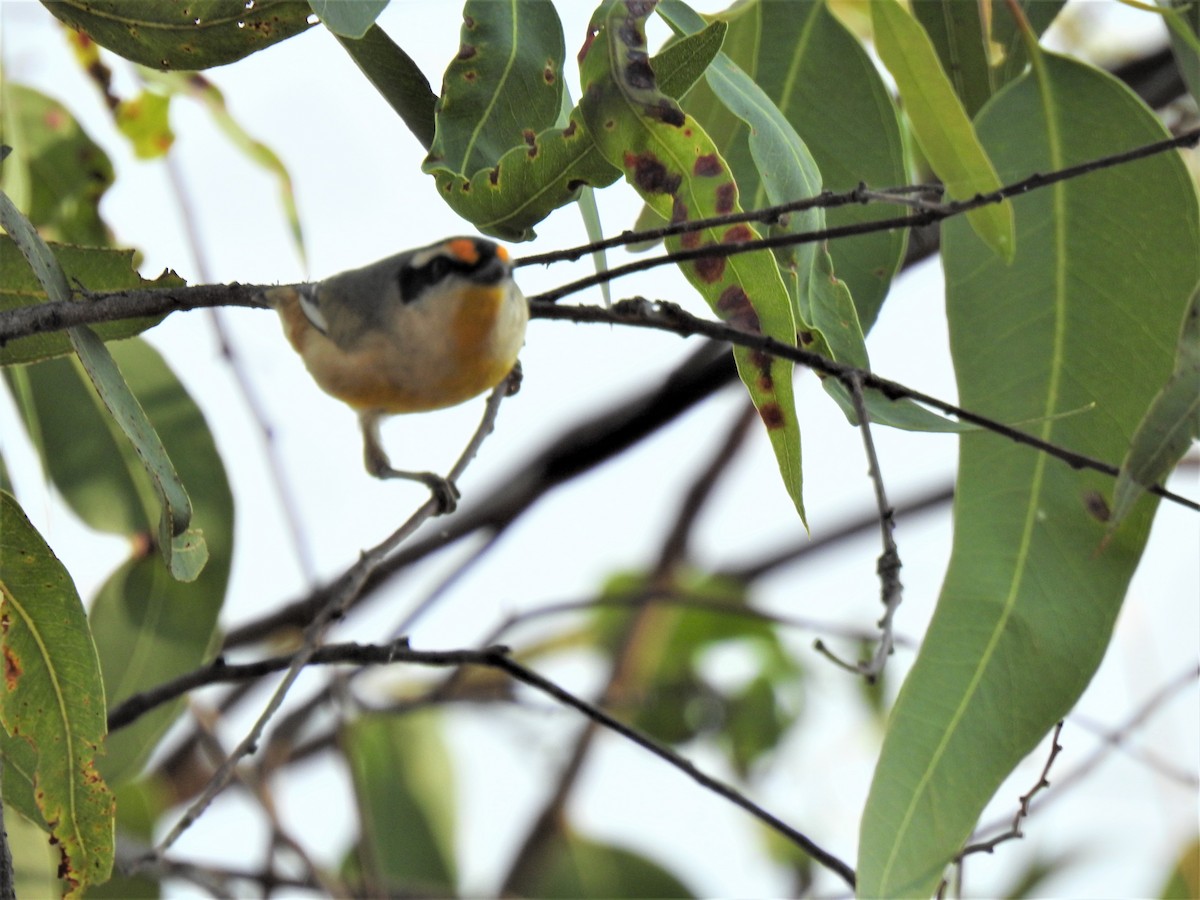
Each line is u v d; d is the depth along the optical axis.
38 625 7.89
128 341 11.12
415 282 9.52
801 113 10.05
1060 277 9.77
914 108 9.14
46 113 11.73
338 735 12.54
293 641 14.49
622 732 8.58
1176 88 13.73
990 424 7.78
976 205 7.48
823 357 7.47
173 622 10.97
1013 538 9.28
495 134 7.90
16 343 8.02
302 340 10.09
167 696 8.74
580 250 7.62
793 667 16.97
